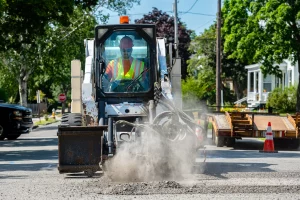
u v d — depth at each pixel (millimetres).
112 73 16281
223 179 14258
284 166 17391
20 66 56281
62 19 36594
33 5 34750
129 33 16359
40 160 20484
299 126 25281
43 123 58750
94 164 14172
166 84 16625
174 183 13055
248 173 15430
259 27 45250
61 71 60219
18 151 25094
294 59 45656
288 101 52344
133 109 16109
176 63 17953
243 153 22422
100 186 13273
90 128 14172
